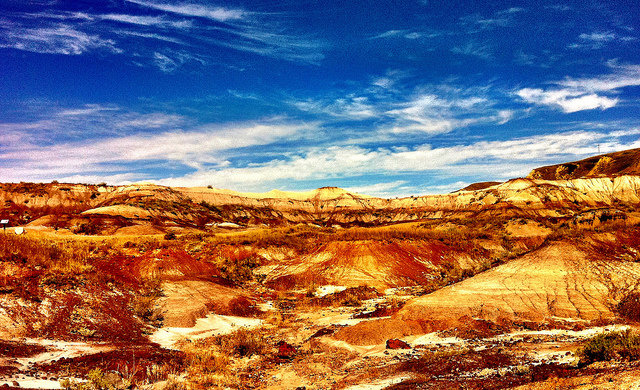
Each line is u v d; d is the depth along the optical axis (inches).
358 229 2938.0
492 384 516.7
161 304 1073.5
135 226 2903.5
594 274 1133.1
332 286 1526.8
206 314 1090.7
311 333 970.7
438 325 936.3
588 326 881.5
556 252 1290.6
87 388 523.8
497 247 2128.4
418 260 1797.5
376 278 1585.9
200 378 649.0
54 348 691.4
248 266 1715.1
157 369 655.1
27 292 837.2
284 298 1393.9
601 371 485.7
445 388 525.3
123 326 879.1
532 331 881.5
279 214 4872.0
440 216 4574.3
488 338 846.5
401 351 787.4
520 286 1122.0
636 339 561.6
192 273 1432.1
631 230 1360.7
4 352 616.4
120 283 1106.1
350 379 641.6
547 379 492.1
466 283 1202.6
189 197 4623.5
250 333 933.2
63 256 1096.8
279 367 737.6
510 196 4298.7
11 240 1048.8
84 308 877.2
